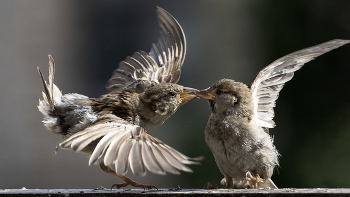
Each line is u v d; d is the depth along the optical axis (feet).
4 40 55.42
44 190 21.84
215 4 55.21
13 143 48.49
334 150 42.09
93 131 19.19
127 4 60.29
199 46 54.70
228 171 24.57
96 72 58.08
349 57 43.70
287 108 43.75
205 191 19.90
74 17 59.36
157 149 18.04
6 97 51.93
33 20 57.47
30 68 55.11
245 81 50.29
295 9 46.96
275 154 24.98
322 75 43.86
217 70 53.21
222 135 23.97
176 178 44.45
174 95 25.22
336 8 45.42
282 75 26.96
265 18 49.11
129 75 31.27
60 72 56.59
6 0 56.44
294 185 41.83
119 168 16.92
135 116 24.59
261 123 27.04
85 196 19.58
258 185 25.59
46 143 48.75
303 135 42.98
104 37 59.82
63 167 46.70
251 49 50.34
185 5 58.03
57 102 24.21
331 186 41.29
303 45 46.47
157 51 32.48
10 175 46.11
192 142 46.32
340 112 42.93
